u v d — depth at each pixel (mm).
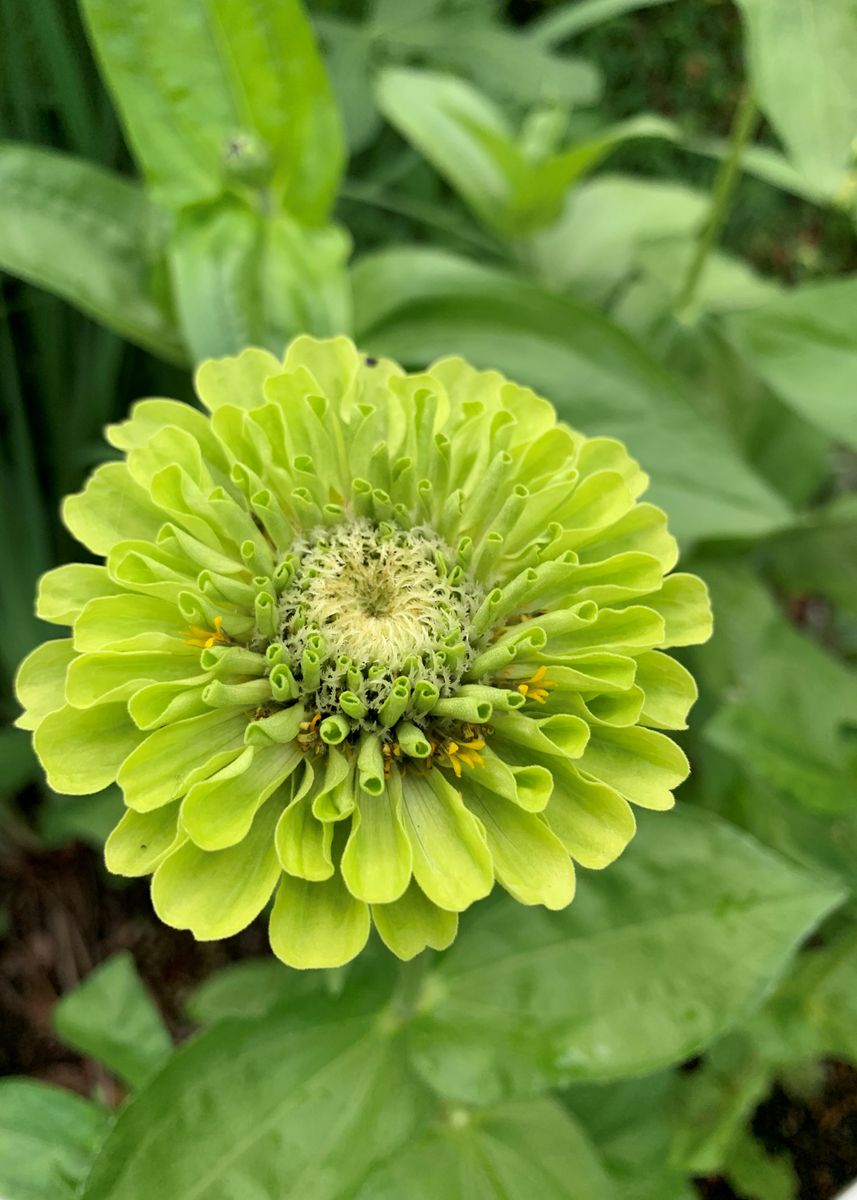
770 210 343
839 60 148
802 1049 170
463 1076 148
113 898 246
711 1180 211
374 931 166
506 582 124
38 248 191
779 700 200
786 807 190
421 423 123
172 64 181
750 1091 180
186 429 132
